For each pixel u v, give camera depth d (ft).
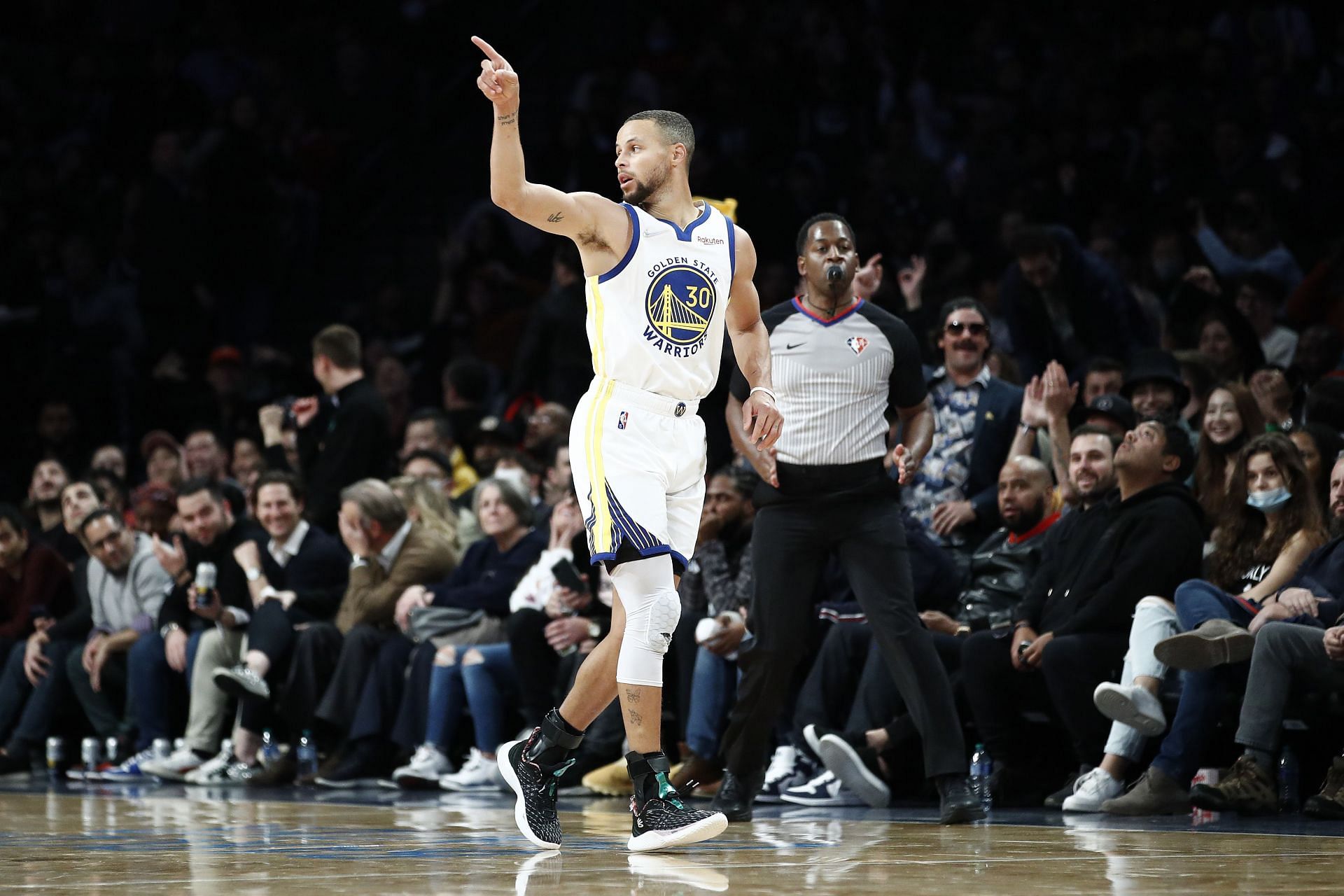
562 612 50.60
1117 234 80.48
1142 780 40.50
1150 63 94.43
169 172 106.01
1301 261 79.20
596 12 119.85
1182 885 23.63
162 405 92.94
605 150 100.83
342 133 114.93
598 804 45.06
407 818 38.55
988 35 102.12
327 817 39.06
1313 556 42.09
